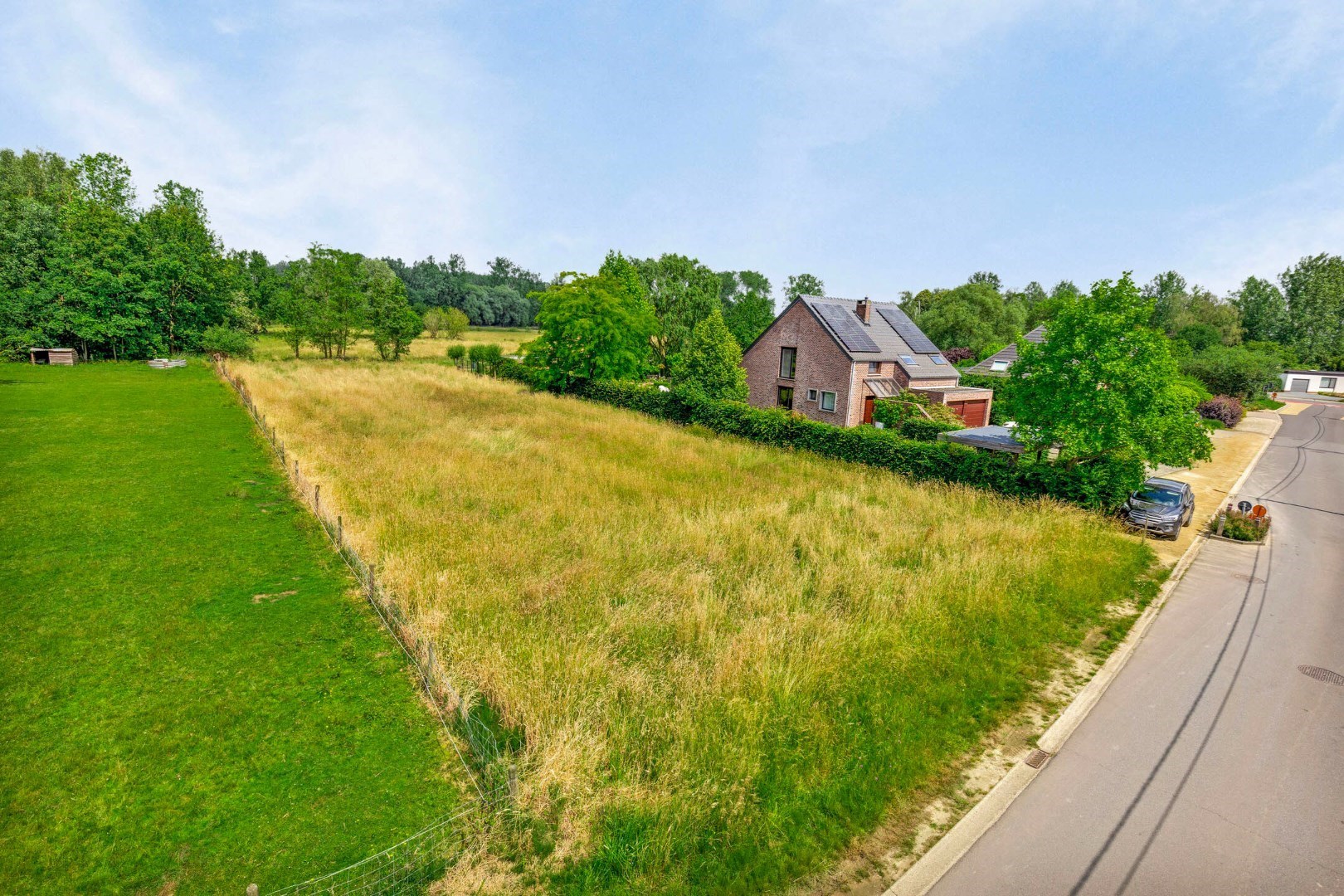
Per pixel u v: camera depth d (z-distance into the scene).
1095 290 16.30
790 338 35.53
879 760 7.31
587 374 37.66
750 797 6.64
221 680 8.27
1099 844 6.37
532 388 40.69
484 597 10.24
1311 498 21.03
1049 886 5.88
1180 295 86.44
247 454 19.31
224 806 6.30
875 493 18.48
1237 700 8.94
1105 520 16.27
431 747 7.26
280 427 22.25
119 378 34.91
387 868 5.68
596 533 13.42
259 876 5.56
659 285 49.12
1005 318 66.06
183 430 22.19
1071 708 8.62
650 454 22.22
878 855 6.16
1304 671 9.73
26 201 43.81
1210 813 6.80
